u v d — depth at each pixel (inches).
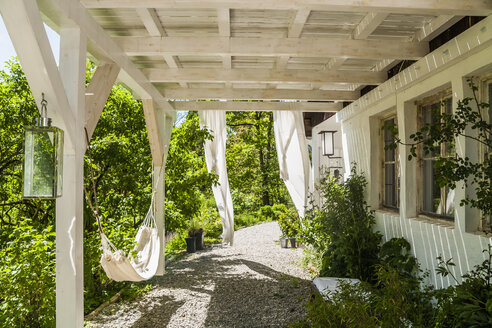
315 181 343.6
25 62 85.3
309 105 264.8
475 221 128.9
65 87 106.7
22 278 136.5
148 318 173.5
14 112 234.1
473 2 108.5
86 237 208.2
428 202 165.6
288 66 199.9
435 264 148.3
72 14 102.7
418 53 151.9
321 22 142.4
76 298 104.4
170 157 283.4
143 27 146.3
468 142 126.8
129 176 252.8
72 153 104.3
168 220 275.9
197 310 182.9
